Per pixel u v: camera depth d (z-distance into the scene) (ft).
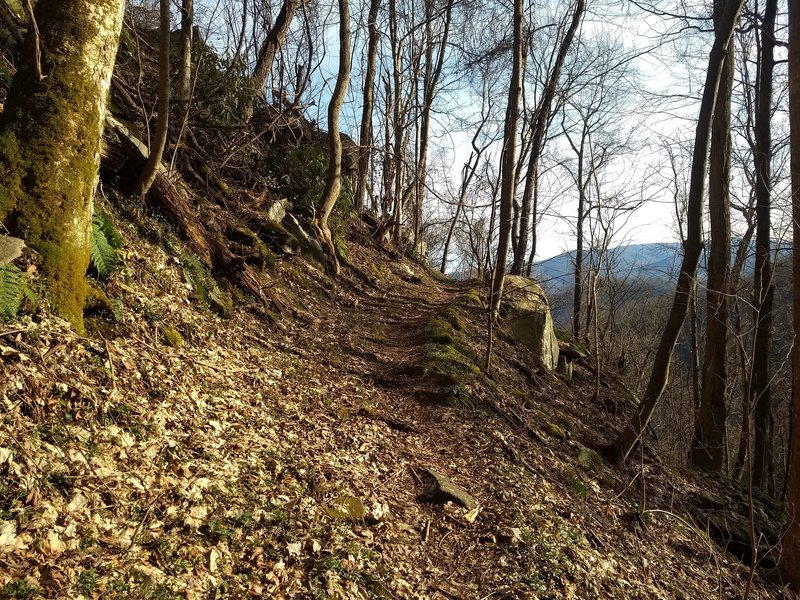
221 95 38.42
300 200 42.88
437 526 16.44
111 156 23.26
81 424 12.67
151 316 19.27
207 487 13.05
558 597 14.35
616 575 17.30
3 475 10.06
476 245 56.75
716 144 34.06
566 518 19.62
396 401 25.30
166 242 24.06
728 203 34.04
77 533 10.00
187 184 32.12
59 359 13.50
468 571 14.82
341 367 26.86
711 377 35.12
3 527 9.11
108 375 14.58
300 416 19.85
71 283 15.38
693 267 25.30
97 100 15.99
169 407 15.56
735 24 23.89
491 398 27.86
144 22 49.32
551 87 55.42
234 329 24.49
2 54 23.85
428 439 22.20
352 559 13.10
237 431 16.55
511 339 41.42
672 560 21.13
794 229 22.81
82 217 15.83
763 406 38.17
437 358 29.60
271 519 13.12
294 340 27.68
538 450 24.59
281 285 32.86
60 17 15.38
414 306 43.80
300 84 50.21
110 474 11.78
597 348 39.83
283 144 46.42
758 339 37.63
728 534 25.84
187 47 33.68
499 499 18.70
